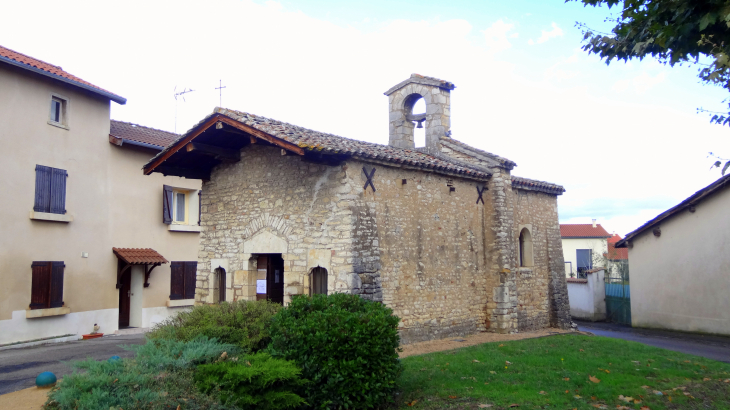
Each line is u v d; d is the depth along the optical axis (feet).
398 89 51.78
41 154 45.96
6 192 42.91
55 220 46.65
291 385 21.39
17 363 33.88
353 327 22.79
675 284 55.83
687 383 27.07
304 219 35.01
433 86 50.26
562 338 40.70
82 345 42.60
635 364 30.99
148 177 57.26
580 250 139.13
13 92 43.80
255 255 38.81
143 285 56.03
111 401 17.81
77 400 17.90
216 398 19.49
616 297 66.80
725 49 20.83
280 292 39.32
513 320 44.09
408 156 39.01
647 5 23.13
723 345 44.91
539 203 53.42
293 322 23.58
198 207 62.49
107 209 52.54
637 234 59.72
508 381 26.91
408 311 36.99
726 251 51.29
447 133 50.60
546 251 53.42
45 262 45.73
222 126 33.83
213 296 40.68
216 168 42.04
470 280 43.24
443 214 41.11
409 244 37.58
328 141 33.27
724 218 51.67
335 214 33.22
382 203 35.68
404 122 51.34
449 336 40.42
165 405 18.19
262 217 37.78
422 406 23.65
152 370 20.58
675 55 22.16
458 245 42.29
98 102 52.24
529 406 22.99
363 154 33.30
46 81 46.68
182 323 26.71
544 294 52.16
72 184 48.85
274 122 35.58
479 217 45.03
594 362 31.12
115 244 53.21
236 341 24.97
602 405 23.44
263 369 20.72
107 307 52.03
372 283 33.01
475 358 31.81
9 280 42.80
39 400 21.48
